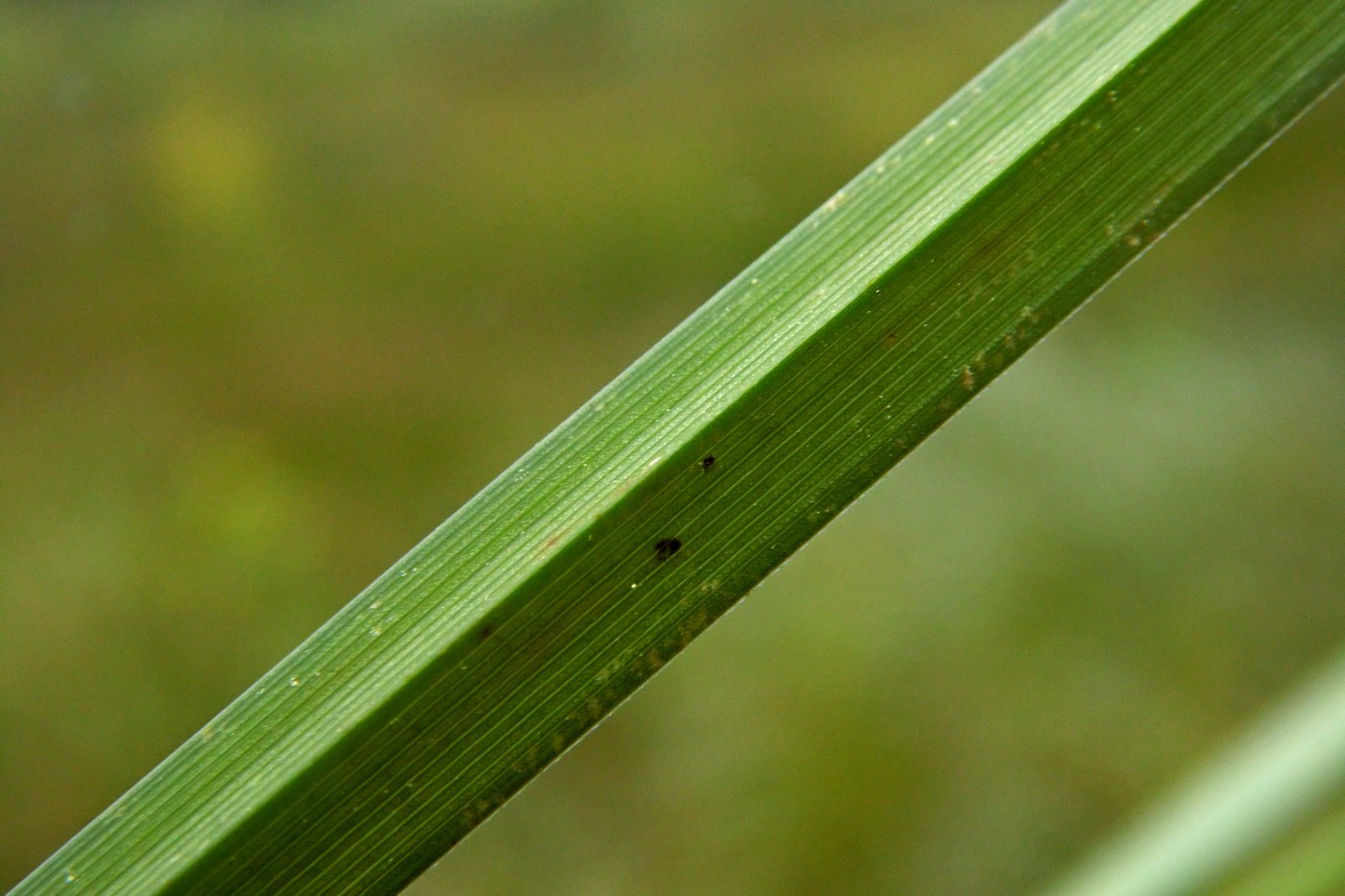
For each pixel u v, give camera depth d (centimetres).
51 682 65
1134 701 61
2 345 80
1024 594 66
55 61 86
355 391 81
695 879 59
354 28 94
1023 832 56
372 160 91
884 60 96
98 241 83
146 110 88
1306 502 71
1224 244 94
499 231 89
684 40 97
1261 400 79
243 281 84
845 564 73
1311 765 18
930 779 60
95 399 78
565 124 94
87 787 63
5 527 71
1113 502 73
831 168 90
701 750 63
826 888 57
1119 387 83
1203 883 18
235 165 88
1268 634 64
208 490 74
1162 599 66
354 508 74
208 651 68
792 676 66
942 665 65
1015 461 77
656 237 88
